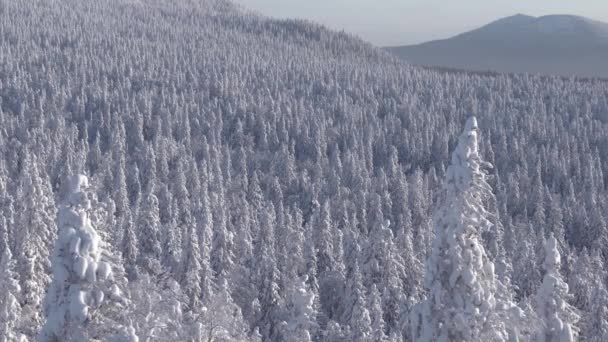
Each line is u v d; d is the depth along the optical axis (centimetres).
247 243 7750
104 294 2002
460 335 1961
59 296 1991
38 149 15450
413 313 2056
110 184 13000
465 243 1953
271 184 14525
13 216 6512
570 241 12100
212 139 19125
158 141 17175
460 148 1955
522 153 19338
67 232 2005
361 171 16200
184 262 5428
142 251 7225
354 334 4581
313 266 6912
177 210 10244
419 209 12631
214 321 3106
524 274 7300
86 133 17975
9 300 3281
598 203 13888
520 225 11162
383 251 6247
